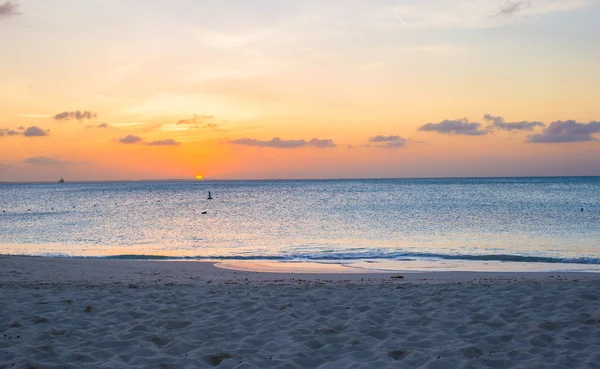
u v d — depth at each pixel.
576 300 9.04
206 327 7.61
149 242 29.34
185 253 23.53
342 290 11.00
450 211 52.88
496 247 24.84
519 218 42.66
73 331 7.32
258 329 7.56
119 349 6.50
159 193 137.25
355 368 5.65
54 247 26.98
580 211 49.56
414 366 5.86
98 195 123.94
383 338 7.14
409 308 8.85
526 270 17.00
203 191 152.50
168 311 8.72
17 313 8.45
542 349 6.36
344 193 115.25
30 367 5.67
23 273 14.55
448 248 24.66
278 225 40.28
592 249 23.50
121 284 12.38
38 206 75.31
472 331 7.29
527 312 8.28
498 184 181.12
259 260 20.39
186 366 5.77
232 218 48.44
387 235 31.89
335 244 27.30
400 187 160.50
